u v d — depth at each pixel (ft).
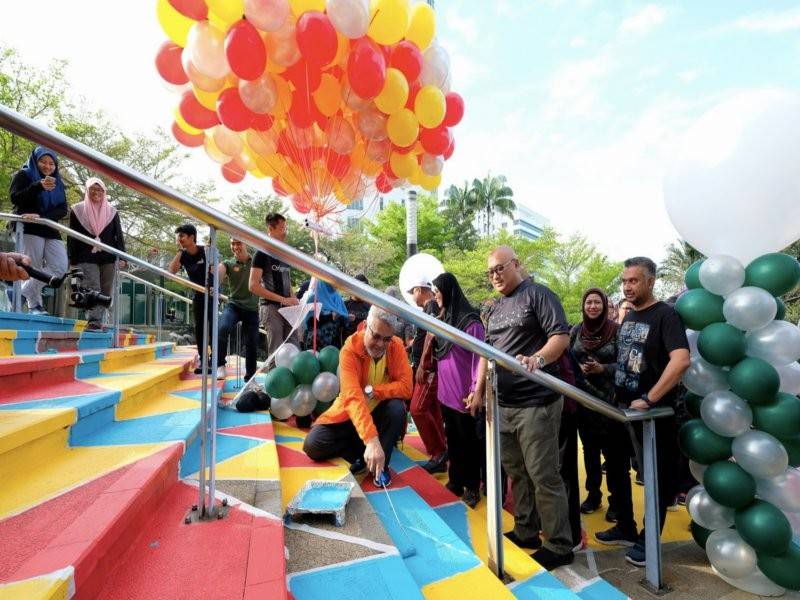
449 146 11.88
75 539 3.47
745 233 7.43
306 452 8.54
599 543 9.30
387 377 9.53
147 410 8.25
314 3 8.52
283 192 12.69
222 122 9.15
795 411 6.94
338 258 61.62
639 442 8.10
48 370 7.69
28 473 4.79
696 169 7.63
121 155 45.62
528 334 7.75
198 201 4.37
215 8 7.83
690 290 8.17
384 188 13.20
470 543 7.43
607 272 83.41
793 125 6.91
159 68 9.30
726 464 7.38
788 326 7.19
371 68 8.55
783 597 7.35
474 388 8.88
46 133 3.64
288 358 10.94
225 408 11.21
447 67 10.68
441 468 11.68
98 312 14.37
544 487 7.48
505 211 138.41
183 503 5.23
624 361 8.65
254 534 4.57
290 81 9.06
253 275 12.76
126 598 3.53
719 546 7.51
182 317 41.45
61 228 11.36
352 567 5.12
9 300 13.29
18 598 2.71
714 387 7.66
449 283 9.93
